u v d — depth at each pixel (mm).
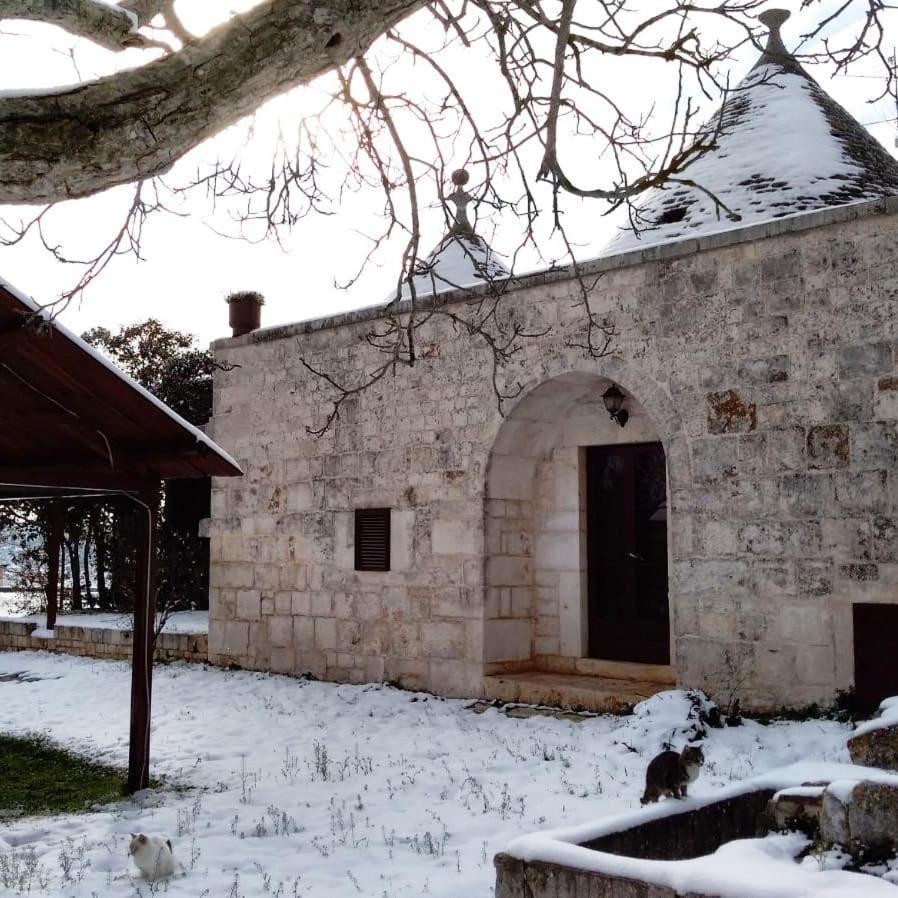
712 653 9367
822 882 3285
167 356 23891
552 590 11734
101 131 3037
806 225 9094
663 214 12547
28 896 5422
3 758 9422
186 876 5770
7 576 24797
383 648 12109
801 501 8977
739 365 9438
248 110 3279
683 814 4359
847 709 8562
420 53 5469
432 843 6238
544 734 9359
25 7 3723
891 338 8609
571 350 10602
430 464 11820
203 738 9922
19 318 6562
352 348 12750
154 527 8133
